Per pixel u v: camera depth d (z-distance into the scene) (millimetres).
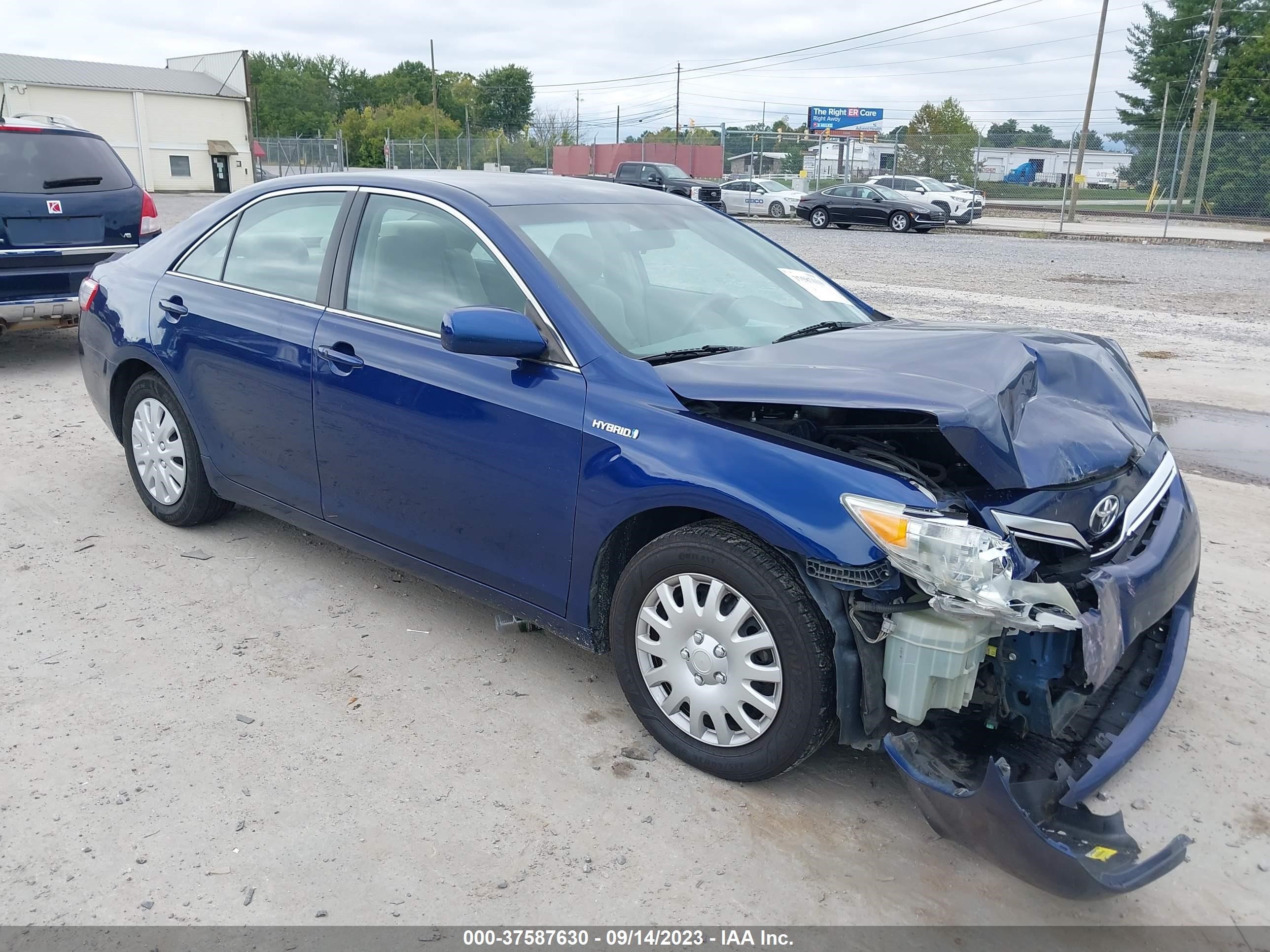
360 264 3768
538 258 3314
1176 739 3262
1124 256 21484
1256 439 6887
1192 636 3945
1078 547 2654
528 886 2555
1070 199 38688
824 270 17141
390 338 3566
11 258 7500
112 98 48656
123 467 5703
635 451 2918
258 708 3322
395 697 3410
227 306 4152
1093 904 2543
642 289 3463
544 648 3783
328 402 3725
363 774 2984
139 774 2953
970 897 2561
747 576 2725
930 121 67062
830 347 3184
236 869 2584
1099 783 2537
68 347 9227
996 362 2920
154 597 4094
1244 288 15398
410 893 2521
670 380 2969
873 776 3043
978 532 2432
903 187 32281
